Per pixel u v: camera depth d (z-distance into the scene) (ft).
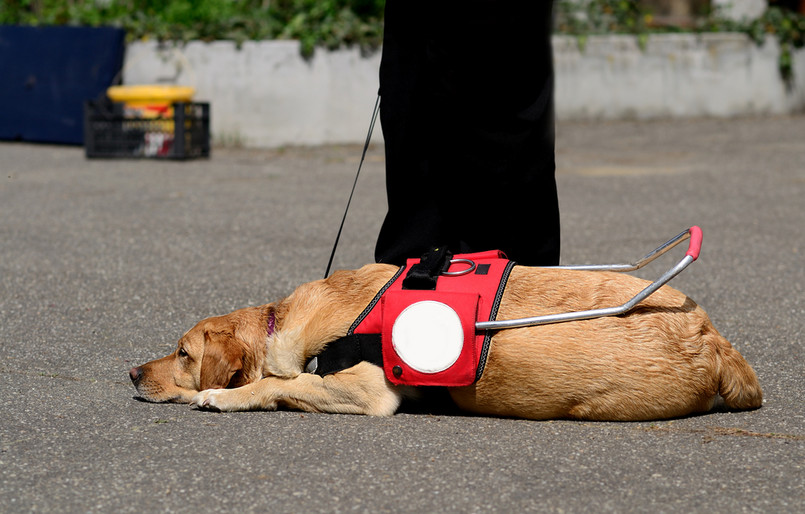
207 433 10.64
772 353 13.83
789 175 31.83
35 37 41.96
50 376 12.83
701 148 38.78
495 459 9.77
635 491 8.97
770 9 50.06
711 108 48.29
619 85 47.26
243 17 41.88
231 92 39.99
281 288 17.76
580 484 9.14
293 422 11.02
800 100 49.70
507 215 13.48
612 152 38.19
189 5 43.34
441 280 11.13
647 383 10.36
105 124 36.78
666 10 56.03
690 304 10.83
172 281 18.22
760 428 10.57
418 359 10.59
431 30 12.77
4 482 9.26
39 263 19.67
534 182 13.39
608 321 10.52
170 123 36.24
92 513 8.60
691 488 9.03
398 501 8.80
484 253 11.96
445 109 13.00
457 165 13.28
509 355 10.53
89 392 12.20
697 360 10.48
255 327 11.76
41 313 16.05
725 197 27.99
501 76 12.83
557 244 13.93
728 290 17.74
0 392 12.09
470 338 10.53
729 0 54.60
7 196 27.94
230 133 40.27
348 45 39.93
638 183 30.81
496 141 13.04
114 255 20.45
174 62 40.37
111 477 9.37
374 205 26.78
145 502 8.82
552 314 10.55
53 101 41.11
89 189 29.35
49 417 11.18
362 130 40.52
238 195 28.32
